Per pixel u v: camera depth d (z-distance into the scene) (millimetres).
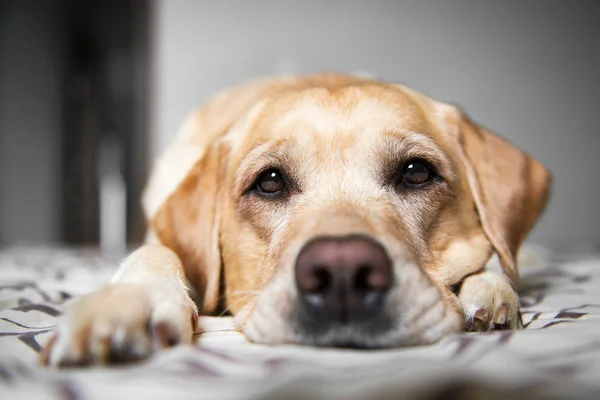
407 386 170
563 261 628
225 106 545
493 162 407
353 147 354
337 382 178
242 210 368
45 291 392
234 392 178
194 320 291
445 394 171
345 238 265
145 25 1420
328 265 256
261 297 288
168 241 393
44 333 278
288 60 1246
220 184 394
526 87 1258
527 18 1251
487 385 173
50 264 682
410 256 290
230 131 413
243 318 313
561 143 1267
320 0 1246
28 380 195
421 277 284
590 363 202
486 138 419
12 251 979
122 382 189
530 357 210
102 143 1707
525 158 423
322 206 326
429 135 373
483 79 1255
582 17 1252
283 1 1245
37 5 1693
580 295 383
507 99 1258
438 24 1248
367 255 256
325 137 355
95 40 1707
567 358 208
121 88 1702
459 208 374
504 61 1254
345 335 261
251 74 1253
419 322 268
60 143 1696
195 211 392
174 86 1240
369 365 205
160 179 539
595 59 1257
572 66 1257
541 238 1278
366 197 340
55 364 221
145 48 1426
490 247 389
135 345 231
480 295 320
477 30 1250
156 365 210
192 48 1240
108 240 1710
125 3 1693
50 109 1699
